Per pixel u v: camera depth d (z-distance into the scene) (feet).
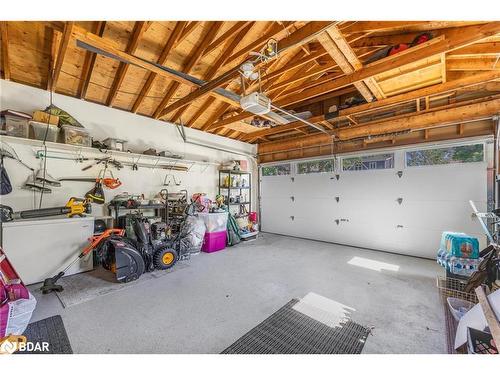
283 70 11.04
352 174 17.90
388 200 16.12
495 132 12.49
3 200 10.48
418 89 11.44
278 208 22.57
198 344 6.25
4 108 10.58
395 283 10.42
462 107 12.80
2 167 10.07
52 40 9.89
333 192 18.89
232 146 21.97
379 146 16.56
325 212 19.31
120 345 6.18
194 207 15.81
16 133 10.25
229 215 17.88
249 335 6.64
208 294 9.25
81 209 11.61
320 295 9.20
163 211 15.76
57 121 11.15
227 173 21.06
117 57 8.75
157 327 7.00
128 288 9.72
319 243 18.56
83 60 11.19
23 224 9.70
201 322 7.29
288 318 7.53
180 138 17.79
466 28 7.82
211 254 15.08
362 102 13.80
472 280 8.16
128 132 14.82
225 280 10.70
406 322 7.29
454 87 10.52
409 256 14.92
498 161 12.27
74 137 11.69
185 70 12.06
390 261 13.76
